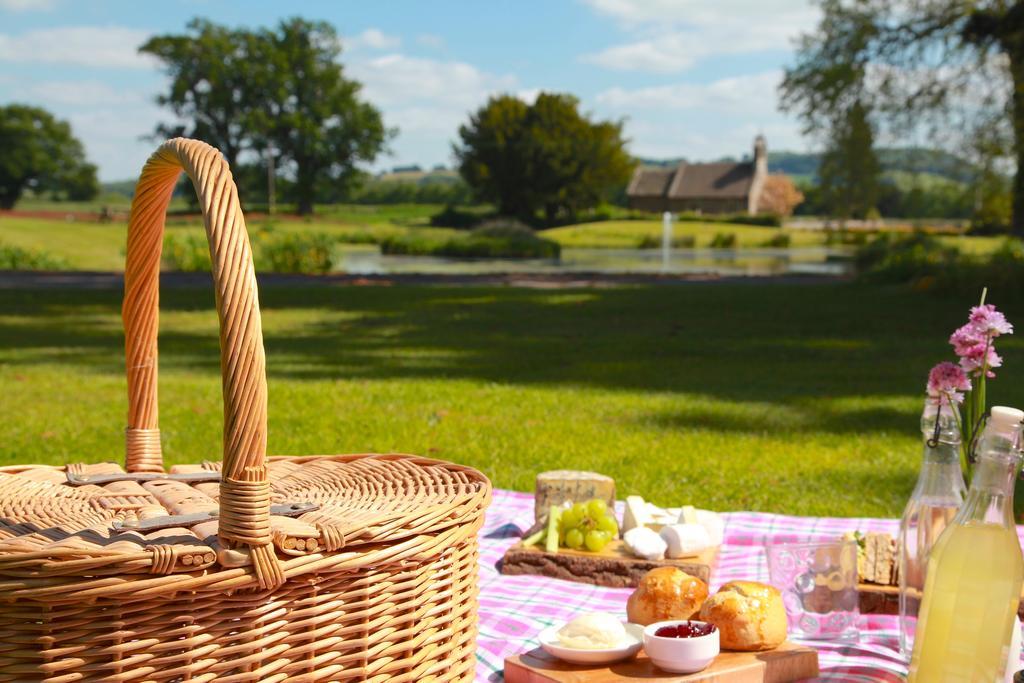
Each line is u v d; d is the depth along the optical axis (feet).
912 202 68.49
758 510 13.56
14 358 29.63
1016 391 23.41
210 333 36.58
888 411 21.06
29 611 3.65
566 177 198.39
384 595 4.31
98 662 3.70
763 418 20.31
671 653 5.07
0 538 4.21
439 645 4.68
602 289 58.75
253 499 3.81
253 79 204.03
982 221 72.08
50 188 260.01
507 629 6.61
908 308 46.24
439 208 258.37
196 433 18.39
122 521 4.39
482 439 18.15
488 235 119.85
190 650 3.83
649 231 157.58
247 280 3.96
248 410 3.82
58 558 3.64
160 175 5.09
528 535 8.32
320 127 212.02
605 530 7.91
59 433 18.48
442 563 4.60
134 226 5.49
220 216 4.08
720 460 16.62
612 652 5.26
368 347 32.73
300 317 43.39
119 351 31.71
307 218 195.62
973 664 4.57
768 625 5.42
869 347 32.40
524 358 29.86
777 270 82.74
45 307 46.88
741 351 31.53
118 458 16.53
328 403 21.74
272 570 3.84
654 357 30.14
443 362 28.94
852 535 7.09
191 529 4.29
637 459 16.62
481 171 198.18
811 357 30.09
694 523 7.88
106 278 66.69
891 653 5.81
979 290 50.57
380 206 266.98
